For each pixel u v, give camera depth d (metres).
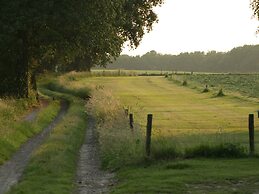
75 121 31.91
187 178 13.51
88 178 15.62
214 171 14.32
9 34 38.47
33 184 14.19
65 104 49.75
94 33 40.94
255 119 36.66
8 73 44.66
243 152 16.77
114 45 45.84
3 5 39.00
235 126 32.16
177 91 69.69
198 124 33.56
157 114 40.66
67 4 38.84
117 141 19.17
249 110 43.66
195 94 63.88
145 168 15.73
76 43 42.16
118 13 46.78
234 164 15.30
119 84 83.94
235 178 13.36
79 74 94.94
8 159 19.50
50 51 47.81
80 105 46.06
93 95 43.00
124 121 23.16
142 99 56.56
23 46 43.53
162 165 15.73
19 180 15.37
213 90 67.06
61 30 40.66
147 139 16.83
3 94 44.25
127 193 12.38
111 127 22.27
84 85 63.34
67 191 13.39
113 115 26.67
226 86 75.44
